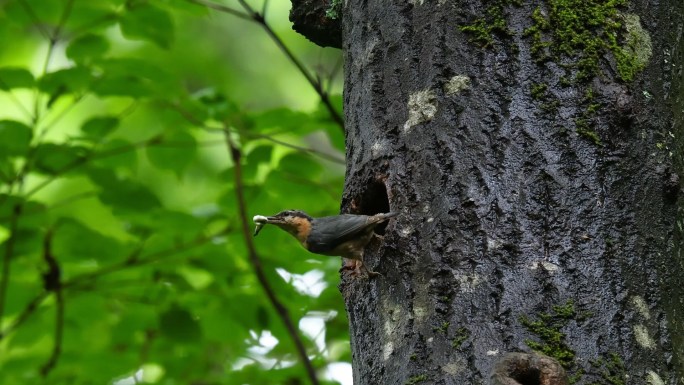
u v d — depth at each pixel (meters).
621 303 6.24
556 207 6.54
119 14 11.30
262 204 11.87
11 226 11.33
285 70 20.19
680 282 6.58
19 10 11.10
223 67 19.77
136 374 13.03
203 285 13.18
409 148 7.15
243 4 12.09
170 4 11.55
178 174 11.81
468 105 6.99
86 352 12.43
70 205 15.58
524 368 5.80
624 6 7.22
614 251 6.41
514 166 6.71
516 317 6.19
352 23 8.04
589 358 6.02
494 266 6.41
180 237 11.81
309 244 7.95
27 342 12.45
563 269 6.33
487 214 6.59
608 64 6.97
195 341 11.76
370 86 7.59
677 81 7.29
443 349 6.26
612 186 6.62
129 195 11.37
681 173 6.98
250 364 12.17
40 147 11.12
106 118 11.55
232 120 11.63
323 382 12.05
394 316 6.73
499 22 7.14
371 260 7.40
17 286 11.94
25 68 10.70
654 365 6.11
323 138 20.50
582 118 6.79
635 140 6.80
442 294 6.49
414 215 6.90
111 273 11.91
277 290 11.87
